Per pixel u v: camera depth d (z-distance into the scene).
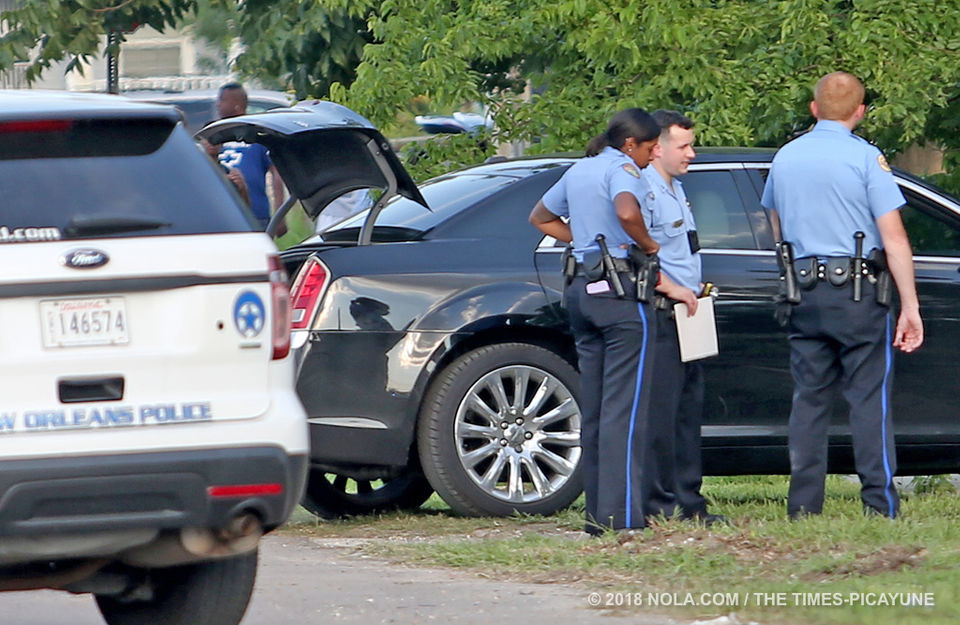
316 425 31.92
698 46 44.31
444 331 31.95
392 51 46.41
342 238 34.19
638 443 28.73
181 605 22.02
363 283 32.06
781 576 25.03
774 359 32.88
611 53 44.28
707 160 33.88
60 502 18.95
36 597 26.44
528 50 47.16
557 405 33.00
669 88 44.53
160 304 19.67
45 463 18.86
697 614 22.91
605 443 28.73
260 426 19.94
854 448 29.72
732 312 32.78
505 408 32.69
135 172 20.16
